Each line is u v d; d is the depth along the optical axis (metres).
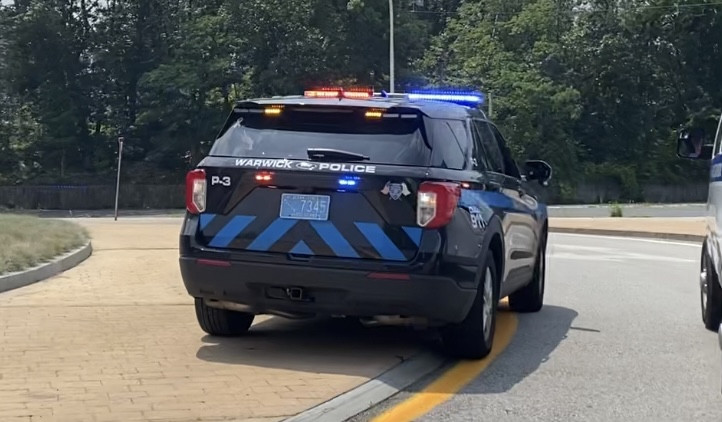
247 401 5.71
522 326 9.27
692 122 56.56
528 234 9.04
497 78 53.12
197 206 6.99
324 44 51.22
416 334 8.30
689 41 57.59
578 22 57.78
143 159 54.34
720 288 8.80
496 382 6.77
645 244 20.91
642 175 57.78
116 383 6.05
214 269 6.82
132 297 9.72
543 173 9.66
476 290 6.84
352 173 6.63
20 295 9.73
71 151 53.44
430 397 6.28
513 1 58.19
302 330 8.38
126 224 24.88
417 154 6.71
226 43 50.41
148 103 51.16
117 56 52.59
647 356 7.81
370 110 6.88
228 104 51.69
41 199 50.34
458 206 6.69
